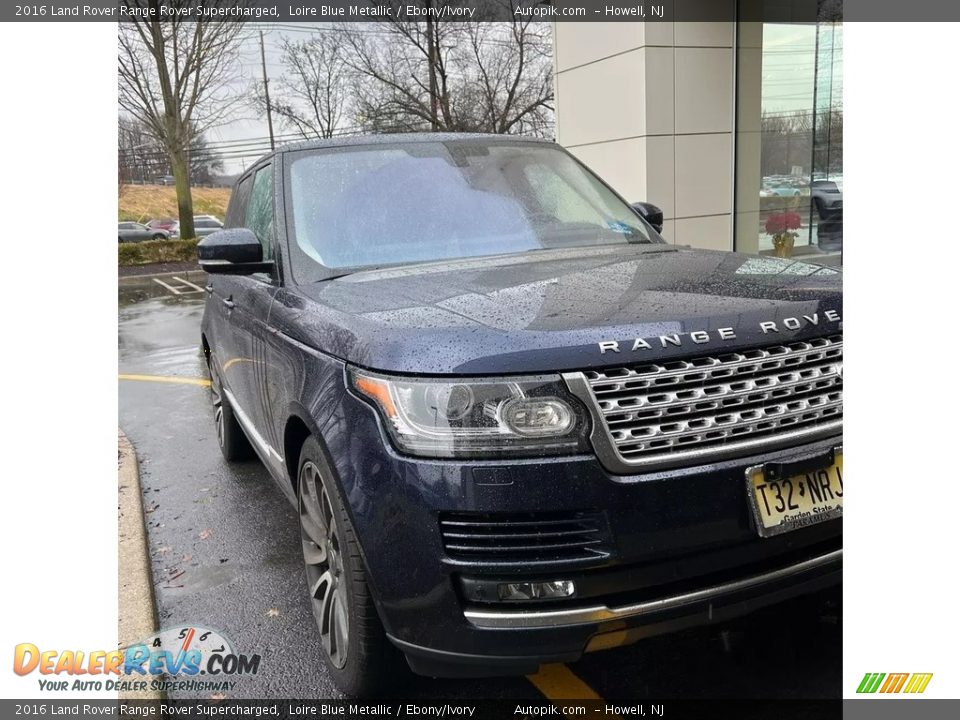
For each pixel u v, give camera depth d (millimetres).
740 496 1985
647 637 2004
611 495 1898
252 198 3973
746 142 8797
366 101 23562
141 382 8117
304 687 2623
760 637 2680
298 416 2541
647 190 8531
